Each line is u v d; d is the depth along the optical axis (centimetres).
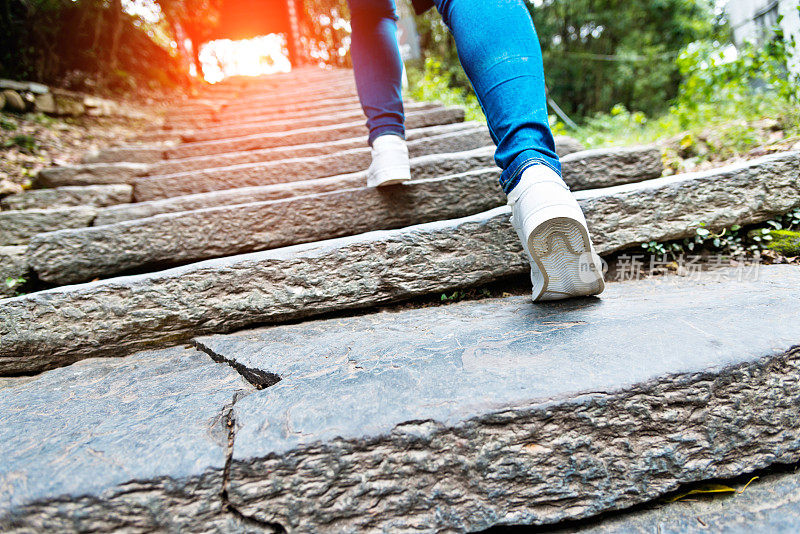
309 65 1170
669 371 86
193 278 139
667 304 116
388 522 78
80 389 109
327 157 266
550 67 1338
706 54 302
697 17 1074
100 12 560
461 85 1084
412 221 183
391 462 79
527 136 110
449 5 124
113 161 333
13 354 132
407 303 150
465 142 270
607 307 119
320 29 1234
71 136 420
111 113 527
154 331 137
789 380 88
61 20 518
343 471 78
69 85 529
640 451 83
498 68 112
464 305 142
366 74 164
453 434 80
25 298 133
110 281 138
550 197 103
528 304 130
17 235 218
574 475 82
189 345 138
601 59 1262
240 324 141
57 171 290
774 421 87
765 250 154
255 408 88
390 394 88
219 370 114
